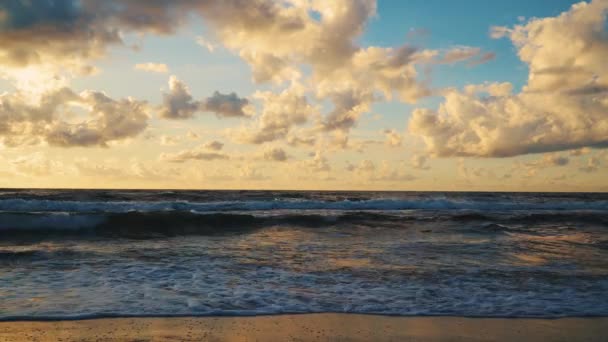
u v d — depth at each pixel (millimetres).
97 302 5746
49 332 4582
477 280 7375
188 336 4566
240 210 22125
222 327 4887
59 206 19797
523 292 6652
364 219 17688
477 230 14844
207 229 14820
